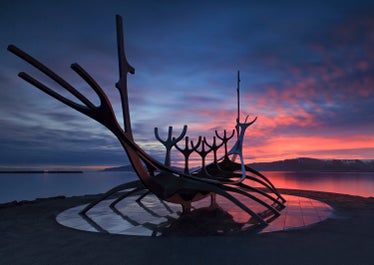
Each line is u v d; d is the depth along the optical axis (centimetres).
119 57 842
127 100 848
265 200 1552
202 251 638
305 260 576
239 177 1353
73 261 582
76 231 841
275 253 620
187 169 1093
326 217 1033
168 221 974
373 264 553
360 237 751
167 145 1114
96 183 7219
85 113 755
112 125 764
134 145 822
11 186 6525
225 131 1420
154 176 965
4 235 802
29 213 1169
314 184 5325
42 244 709
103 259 591
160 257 599
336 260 574
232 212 1134
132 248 666
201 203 1418
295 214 1100
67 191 4519
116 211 1196
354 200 1551
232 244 690
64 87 679
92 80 665
